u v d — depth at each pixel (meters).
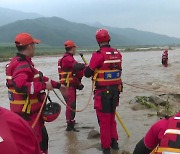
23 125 1.16
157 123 1.62
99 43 3.57
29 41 2.79
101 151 3.68
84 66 4.43
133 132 4.32
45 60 32.19
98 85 3.53
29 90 2.70
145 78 11.58
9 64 2.86
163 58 17.44
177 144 1.47
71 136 4.31
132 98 6.71
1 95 8.58
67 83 4.47
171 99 6.44
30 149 1.17
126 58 31.45
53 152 3.71
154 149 1.61
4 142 1.06
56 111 2.92
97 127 4.70
